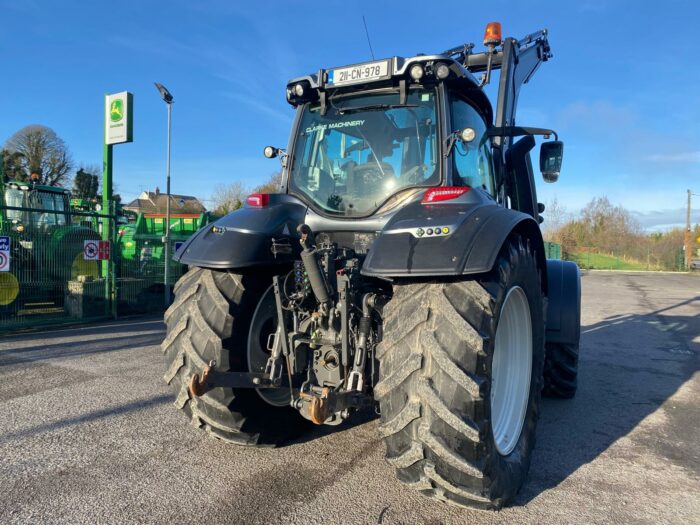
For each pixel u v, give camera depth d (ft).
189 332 10.27
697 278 99.76
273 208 10.96
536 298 10.71
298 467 10.83
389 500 9.50
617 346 26.71
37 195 35.19
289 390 11.13
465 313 8.11
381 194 10.99
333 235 11.13
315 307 10.41
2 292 28.12
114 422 13.34
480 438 7.66
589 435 13.56
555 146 14.49
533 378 10.71
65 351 22.27
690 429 14.10
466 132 10.44
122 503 9.23
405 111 11.19
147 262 37.42
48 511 8.93
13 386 16.61
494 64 17.08
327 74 11.73
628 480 10.80
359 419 13.80
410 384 8.02
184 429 12.89
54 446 11.75
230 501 9.36
